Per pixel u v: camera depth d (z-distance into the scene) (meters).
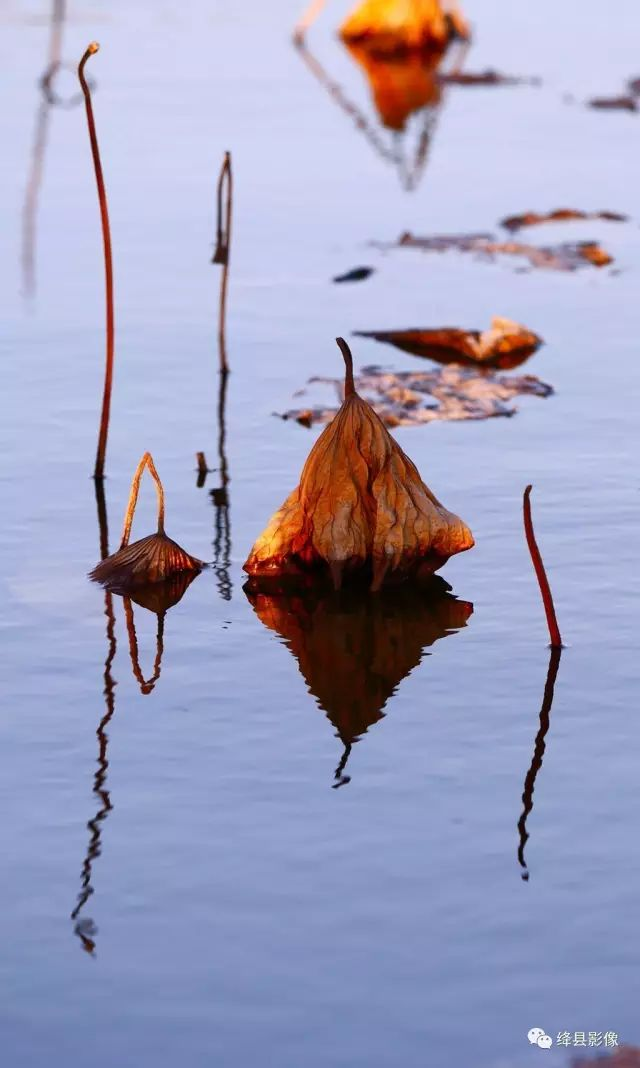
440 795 9.81
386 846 9.28
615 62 37.97
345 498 12.62
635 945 8.39
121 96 33.50
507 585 12.76
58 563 13.29
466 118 32.59
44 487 14.93
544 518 14.04
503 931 8.51
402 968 8.23
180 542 13.72
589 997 8.02
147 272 22.45
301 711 10.84
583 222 25.16
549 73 36.94
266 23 42.31
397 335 19.50
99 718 10.74
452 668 11.41
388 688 11.13
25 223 24.83
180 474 15.31
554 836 9.37
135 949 8.40
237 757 10.25
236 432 16.47
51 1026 7.86
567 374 18.23
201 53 38.31
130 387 17.88
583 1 45.84
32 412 17.02
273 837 9.38
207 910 8.70
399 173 28.19
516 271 22.64
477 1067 7.55
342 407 12.64
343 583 12.85
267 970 8.23
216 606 12.48
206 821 9.55
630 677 11.20
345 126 31.61
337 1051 7.68
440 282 22.06
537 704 10.88
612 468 15.24
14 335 19.67
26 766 10.15
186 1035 7.79
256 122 31.70
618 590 12.60
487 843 9.30
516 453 15.69
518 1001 7.99
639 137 30.86
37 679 11.28
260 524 14.14
